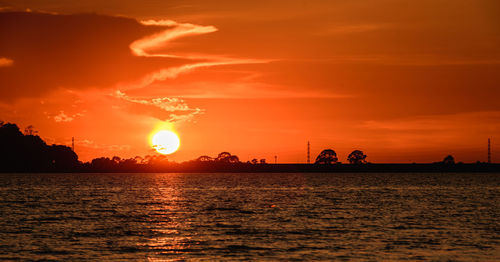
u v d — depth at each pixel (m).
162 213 86.75
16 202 111.38
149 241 56.34
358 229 64.88
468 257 47.56
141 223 71.88
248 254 49.28
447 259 46.84
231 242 55.56
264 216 81.06
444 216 80.19
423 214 83.44
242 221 74.06
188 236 59.78
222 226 68.44
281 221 73.88
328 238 57.88
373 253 49.44
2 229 64.94
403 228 65.75
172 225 69.69
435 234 60.56
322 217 79.12
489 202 111.69
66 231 63.59
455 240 56.34
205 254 49.34
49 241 56.09
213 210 92.50
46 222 72.62
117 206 101.75
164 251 50.78
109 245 53.94
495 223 71.00
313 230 64.19
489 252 49.78
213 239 57.59
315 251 50.53
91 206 101.25
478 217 78.69
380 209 93.12
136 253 49.88
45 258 47.56
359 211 89.00
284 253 49.62
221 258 47.66
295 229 65.19
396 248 51.81
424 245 53.38
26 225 69.00
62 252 50.22
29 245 53.62
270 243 54.88
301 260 46.66
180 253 49.84
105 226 68.62
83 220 75.44
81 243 54.97
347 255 48.59
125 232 63.00
